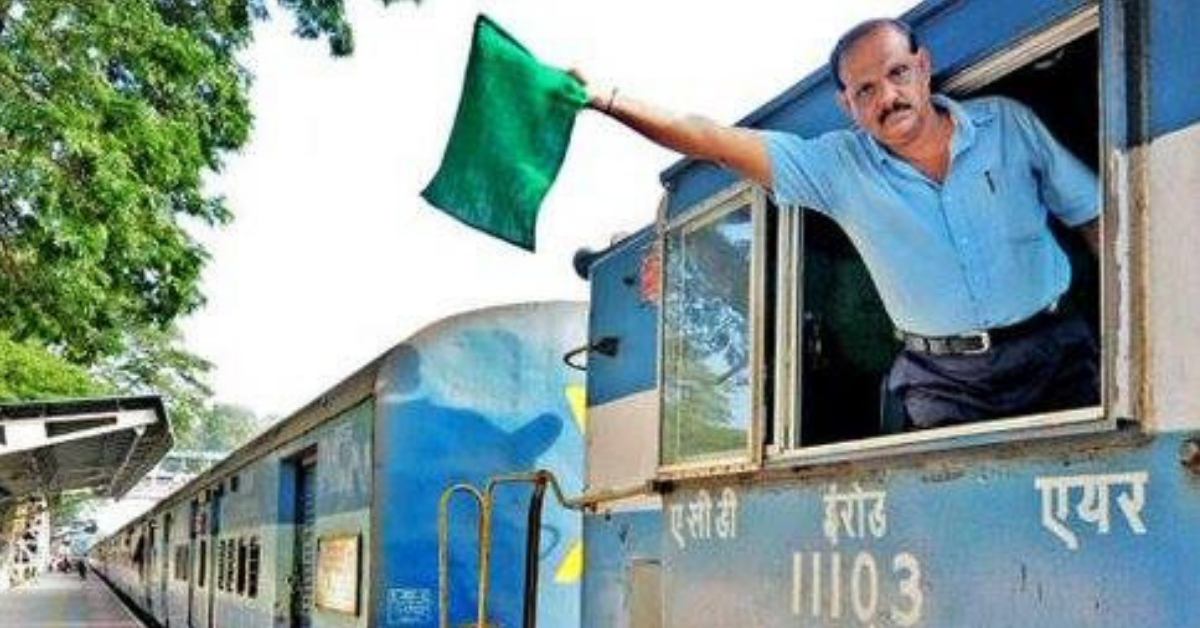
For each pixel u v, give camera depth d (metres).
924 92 3.10
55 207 11.70
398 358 7.69
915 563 3.02
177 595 20.78
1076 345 3.14
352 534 8.09
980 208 3.06
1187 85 2.41
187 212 13.76
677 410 4.30
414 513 7.57
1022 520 2.70
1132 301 2.46
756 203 3.83
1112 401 2.48
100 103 12.08
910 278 3.21
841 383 3.69
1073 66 2.90
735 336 3.93
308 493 10.51
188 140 12.83
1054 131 3.07
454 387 7.81
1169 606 2.33
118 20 12.27
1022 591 2.68
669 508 4.34
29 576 59.75
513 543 7.72
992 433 2.82
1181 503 2.33
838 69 3.23
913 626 3.01
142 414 16.27
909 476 3.08
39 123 11.35
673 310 4.37
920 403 3.33
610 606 5.64
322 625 8.89
